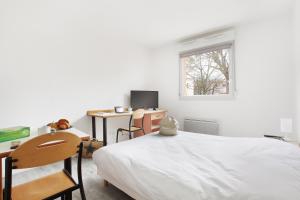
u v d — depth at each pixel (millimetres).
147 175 1277
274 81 2873
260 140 1944
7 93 2320
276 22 2832
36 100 2596
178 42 4059
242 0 2369
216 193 982
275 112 2875
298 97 2426
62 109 2904
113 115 3061
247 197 916
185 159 1481
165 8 2541
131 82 4086
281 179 1048
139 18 2840
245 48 3137
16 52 2385
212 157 1494
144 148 1764
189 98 3914
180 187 1084
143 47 4355
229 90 3381
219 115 3475
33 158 1044
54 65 2789
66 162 1470
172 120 2389
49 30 2713
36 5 2398
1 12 2240
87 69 3252
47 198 1116
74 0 2277
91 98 3320
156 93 4211
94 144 2914
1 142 1338
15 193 1135
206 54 3766
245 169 1221
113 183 1699
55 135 1104
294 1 2385
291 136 2689
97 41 3410
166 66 4312
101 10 2555
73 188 1256
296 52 2457
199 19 2916
